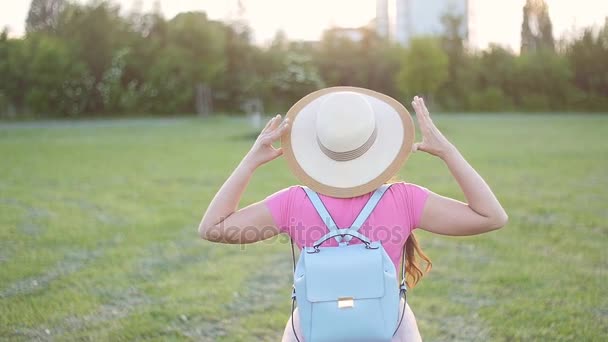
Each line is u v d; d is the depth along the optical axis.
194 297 4.95
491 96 47.44
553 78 48.12
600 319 4.29
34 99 39.09
